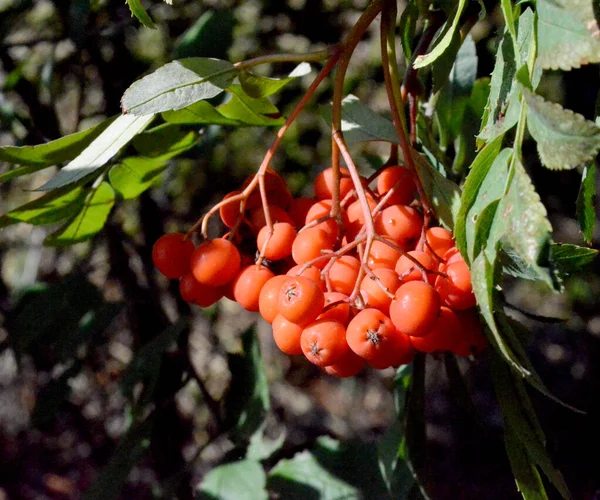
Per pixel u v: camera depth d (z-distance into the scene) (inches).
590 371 27.9
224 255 10.5
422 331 9.4
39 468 27.3
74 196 11.9
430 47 10.5
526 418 10.0
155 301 16.9
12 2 16.4
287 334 9.8
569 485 19.4
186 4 18.5
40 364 18.4
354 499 13.0
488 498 23.7
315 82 10.5
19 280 23.4
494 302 9.6
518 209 8.4
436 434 27.1
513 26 8.8
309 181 23.1
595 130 8.2
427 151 11.8
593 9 8.4
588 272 25.7
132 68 16.8
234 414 13.5
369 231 9.9
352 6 19.5
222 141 14.0
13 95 17.4
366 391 31.6
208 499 12.5
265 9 19.3
